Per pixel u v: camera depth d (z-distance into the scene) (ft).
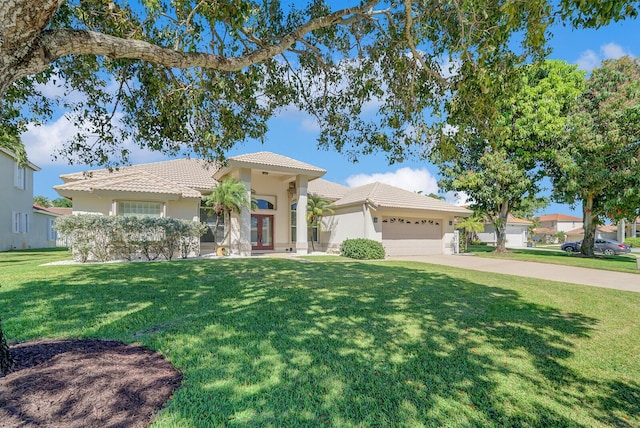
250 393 9.98
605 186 61.00
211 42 19.12
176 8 15.85
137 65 20.52
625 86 58.39
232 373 11.25
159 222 47.83
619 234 128.98
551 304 22.29
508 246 144.77
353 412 9.18
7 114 20.62
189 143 23.84
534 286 29.48
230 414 8.87
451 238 75.10
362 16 19.52
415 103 23.62
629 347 14.56
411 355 13.16
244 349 13.34
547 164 71.77
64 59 19.49
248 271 35.27
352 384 10.70
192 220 53.52
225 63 15.76
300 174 63.57
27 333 14.92
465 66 17.47
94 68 20.12
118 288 24.97
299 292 24.56
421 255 70.33
